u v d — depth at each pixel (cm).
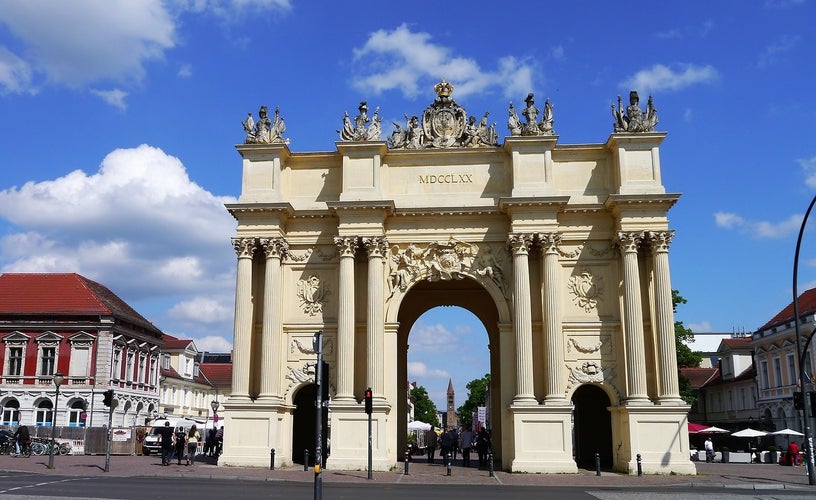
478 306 5594
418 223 4853
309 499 2650
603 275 4750
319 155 4953
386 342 4728
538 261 4772
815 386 7200
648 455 4334
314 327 4772
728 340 9919
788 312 8519
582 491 3219
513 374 4625
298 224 4903
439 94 5078
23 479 3341
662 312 4534
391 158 4953
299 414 5038
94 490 2838
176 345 11019
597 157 4900
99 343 7331
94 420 7156
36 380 7275
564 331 4672
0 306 7462
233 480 3562
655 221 4631
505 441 4569
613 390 4591
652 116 4812
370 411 3794
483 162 4919
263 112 4988
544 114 4853
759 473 4484
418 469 4669
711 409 10531
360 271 4831
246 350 4669
